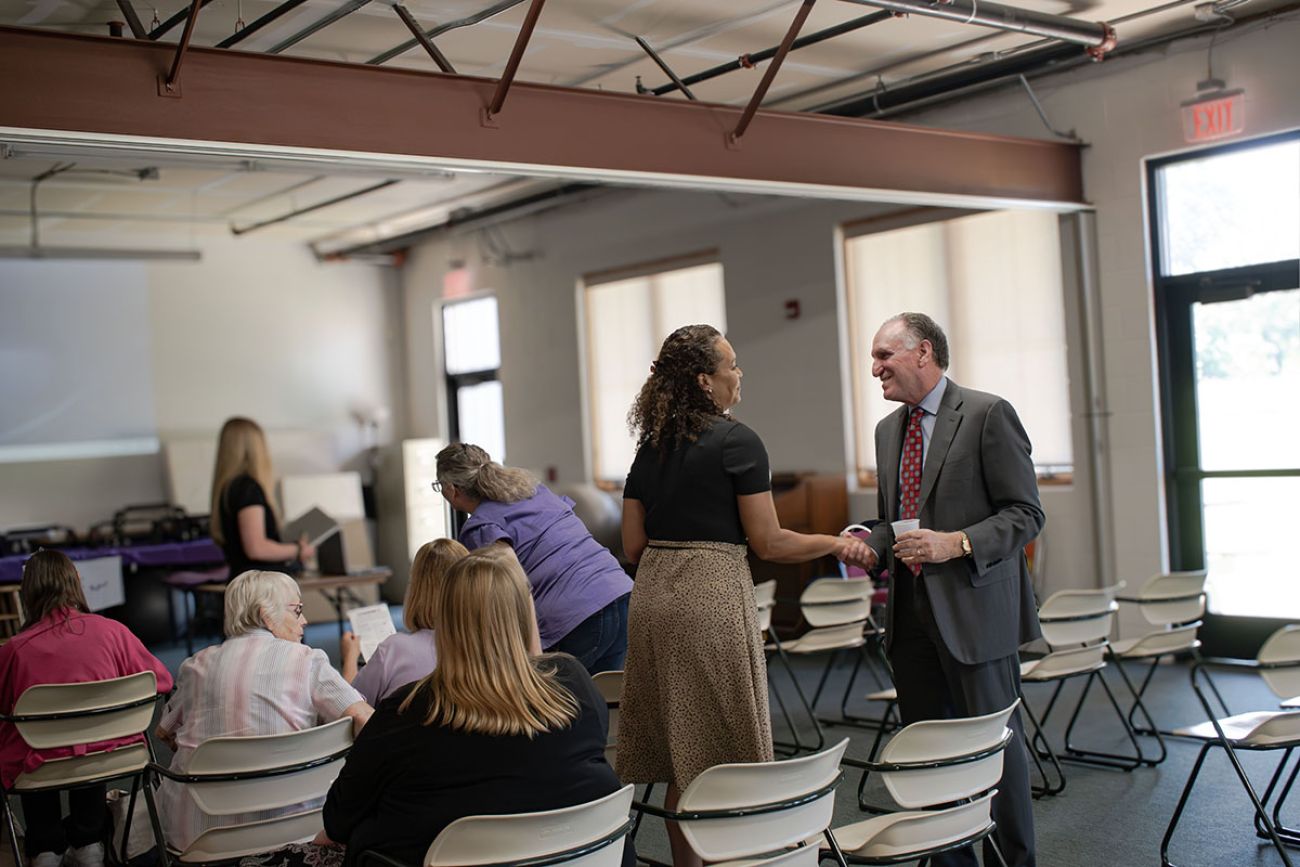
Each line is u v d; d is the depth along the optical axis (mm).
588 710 2531
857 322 8656
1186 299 7066
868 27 6492
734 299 9328
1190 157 6988
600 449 10797
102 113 3939
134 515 11305
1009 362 7844
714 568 2973
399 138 4523
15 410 10875
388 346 12992
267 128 4246
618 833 2502
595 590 4113
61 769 3812
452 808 2385
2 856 4340
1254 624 6934
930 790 2922
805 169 5730
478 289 11945
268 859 3125
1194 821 4387
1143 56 6996
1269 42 6516
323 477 11656
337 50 6484
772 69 5176
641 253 10148
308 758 3225
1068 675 4969
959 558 3271
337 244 12609
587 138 5008
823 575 8188
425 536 11922
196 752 3113
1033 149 6957
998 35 6715
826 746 5719
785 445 9031
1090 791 4809
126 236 11438
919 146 6262
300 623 3666
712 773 2598
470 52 6582
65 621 4145
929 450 3395
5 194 9336
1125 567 7246
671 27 6293
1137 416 7168
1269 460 6840
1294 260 6637
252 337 12117
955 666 3279
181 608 10469
